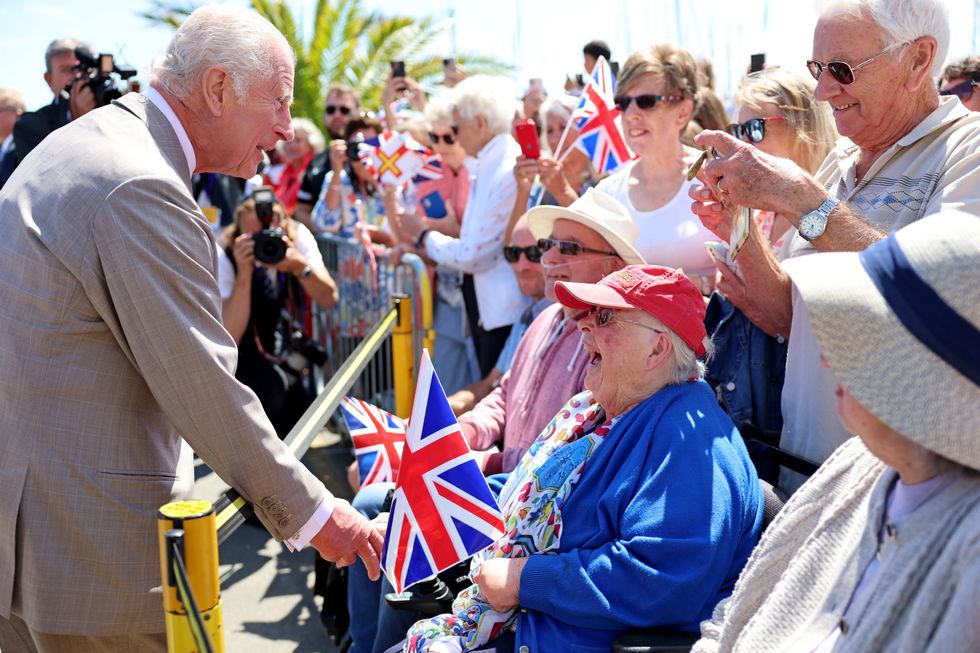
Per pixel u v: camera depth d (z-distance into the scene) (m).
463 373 5.00
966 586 1.14
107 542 2.06
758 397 2.61
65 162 2.06
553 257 2.99
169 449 2.19
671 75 3.21
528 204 4.32
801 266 1.28
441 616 2.39
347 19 18.36
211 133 2.24
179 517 1.71
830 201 2.15
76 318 2.02
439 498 2.26
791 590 1.47
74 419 2.04
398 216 5.36
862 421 1.25
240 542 4.64
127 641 2.15
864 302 1.19
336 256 5.86
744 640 1.51
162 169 2.07
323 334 5.90
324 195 6.34
